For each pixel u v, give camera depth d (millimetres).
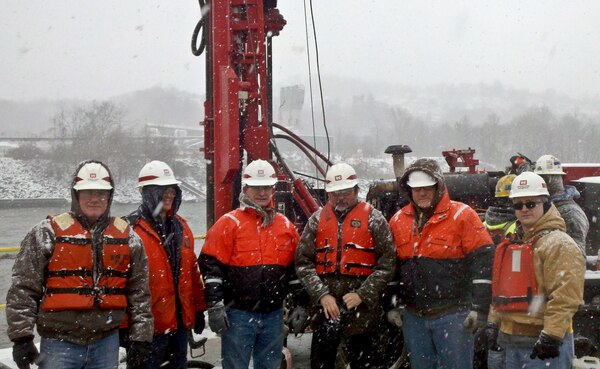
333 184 4516
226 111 6238
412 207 4453
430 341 4379
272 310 4566
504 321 3912
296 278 4836
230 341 4516
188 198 47812
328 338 4449
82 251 3711
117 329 3898
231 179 6320
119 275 3820
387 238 4453
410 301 4402
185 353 4453
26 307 3607
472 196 6566
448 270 4262
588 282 4703
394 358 5195
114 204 46500
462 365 4297
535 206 3795
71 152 54281
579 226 4781
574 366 4461
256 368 4676
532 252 3793
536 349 3615
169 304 4246
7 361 5531
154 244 4184
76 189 3730
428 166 4297
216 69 6465
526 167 6430
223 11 6469
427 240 4297
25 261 3662
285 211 6895
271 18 7523
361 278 4520
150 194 4203
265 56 7227
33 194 47531
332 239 4547
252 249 4469
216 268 4430
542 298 3746
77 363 3717
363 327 4609
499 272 3936
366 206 4578
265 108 6855
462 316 4285
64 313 3664
